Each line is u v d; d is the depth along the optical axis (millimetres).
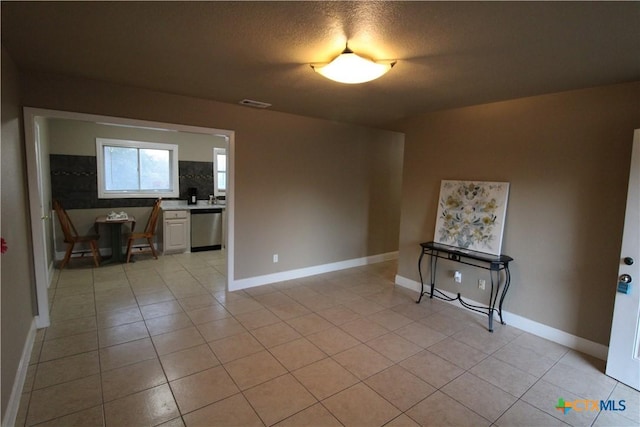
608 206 2742
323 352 2807
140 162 6055
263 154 4250
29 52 2361
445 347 2941
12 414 1950
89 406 2084
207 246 6266
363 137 5273
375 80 2768
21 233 2650
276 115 4293
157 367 2518
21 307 2471
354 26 1835
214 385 2330
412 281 4387
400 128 5383
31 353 2645
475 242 3576
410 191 4367
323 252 5051
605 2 1485
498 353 2861
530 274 3238
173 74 2793
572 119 2920
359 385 2381
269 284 4492
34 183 2926
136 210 6035
